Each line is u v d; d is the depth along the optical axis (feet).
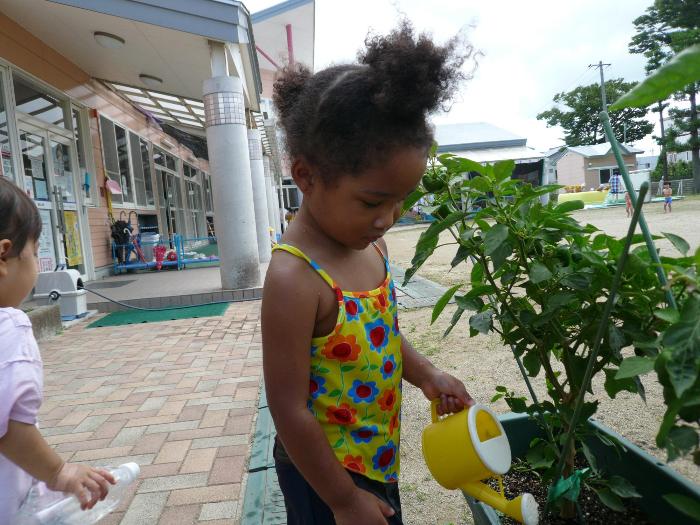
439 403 4.58
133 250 34.24
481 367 12.19
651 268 4.10
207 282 26.96
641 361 3.25
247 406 10.89
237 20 21.45
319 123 3.45
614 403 9.66
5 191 4.27
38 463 4.15
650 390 10.20
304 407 3.71
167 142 49.55
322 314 3.81
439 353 13.51
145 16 21.01
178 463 8.59
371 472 4.08
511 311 5.05
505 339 5.46
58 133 27.04
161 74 29.86
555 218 4.95
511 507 3.88
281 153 4.15
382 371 4.08
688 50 2.39
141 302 22.72
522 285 5.13
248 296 23.11
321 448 3.66
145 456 8.89
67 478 4.27
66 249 26.91
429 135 3.56
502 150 110.73
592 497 5.54
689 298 2.99
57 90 26.78
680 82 2.46
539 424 5.71
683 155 170.50
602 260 4.48
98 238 31.55
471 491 4.15
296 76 4.10
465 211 4.80
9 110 22.11
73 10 21.42
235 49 24.34
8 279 4.25
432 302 20.03
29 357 4.14
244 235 23.59
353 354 3.89
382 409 4.12
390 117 3.31
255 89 32.24
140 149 41.14
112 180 34.19
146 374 13.42
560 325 5.22
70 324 19.94
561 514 5.31
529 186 4.81
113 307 22.38
